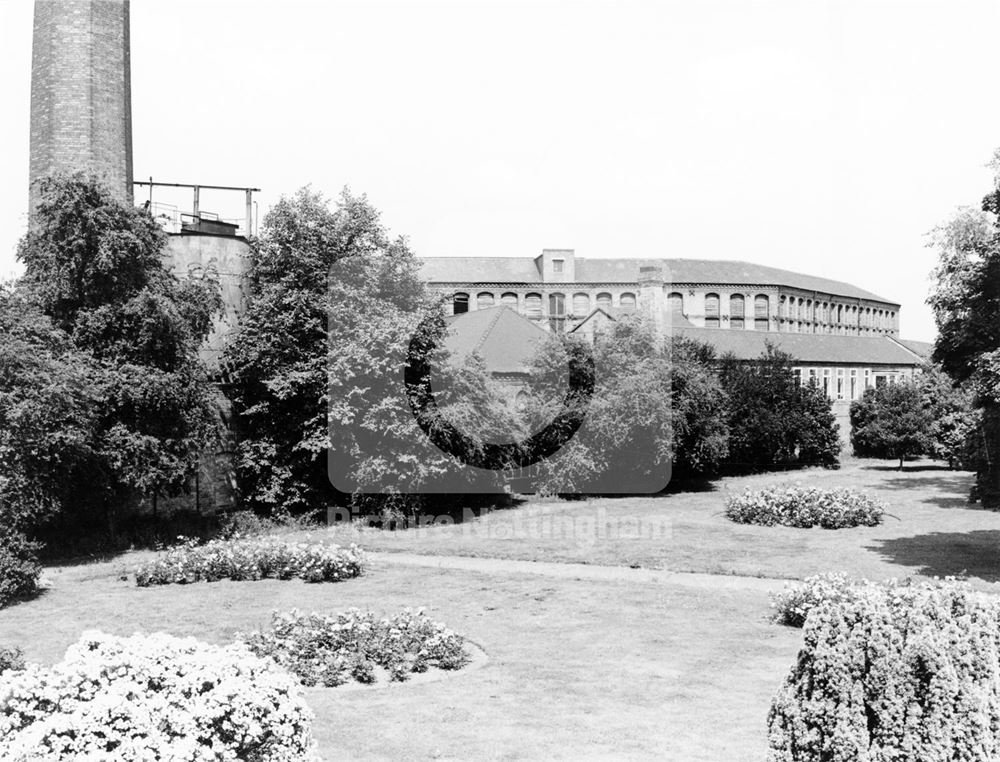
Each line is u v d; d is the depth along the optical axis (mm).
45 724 5746
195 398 26125
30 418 20984
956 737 6078
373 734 9328
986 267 18312
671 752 8789
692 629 14562
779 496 29375
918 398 49781
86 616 16281
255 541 22375
